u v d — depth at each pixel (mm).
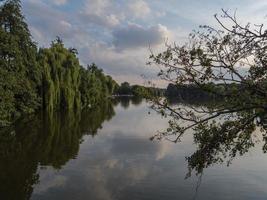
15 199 15203
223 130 5941
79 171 20016
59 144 28891
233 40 5652
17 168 20484
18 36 44438
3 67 38406
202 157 6121
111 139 32500
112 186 17078
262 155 23156
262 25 5484
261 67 5535
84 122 46938
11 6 44344
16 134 33438
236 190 16312
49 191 16328
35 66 49250
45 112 55875
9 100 37375
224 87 5816
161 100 6207
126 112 71750
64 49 66000
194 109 6094
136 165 21594
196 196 15508
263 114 5641
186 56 5867
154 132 38000
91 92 80375
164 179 18188
